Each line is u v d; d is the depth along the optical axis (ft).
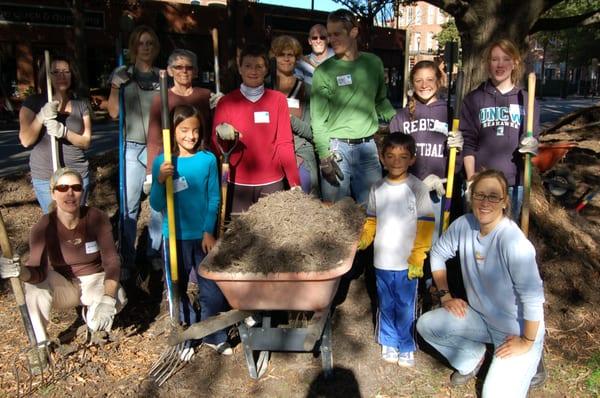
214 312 11.44
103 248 11.65
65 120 13.64
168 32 77.36
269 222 10.44
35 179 13.87
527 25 19.65
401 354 11.50
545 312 13.41
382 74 14.02
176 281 11.35
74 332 12.63
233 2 44.73
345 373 11.30
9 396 10.43
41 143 13.74
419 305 12.79
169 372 11.24
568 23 26.03
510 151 12.17
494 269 9.71
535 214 16.30
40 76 13.80
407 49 17.02
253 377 11.02
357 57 13.71
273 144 12.58
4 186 23.41
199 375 11.25
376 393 10.69
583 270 14.75
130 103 14.19
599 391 10.55
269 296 9.63
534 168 17.39
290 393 10.73
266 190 12.68
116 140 43.96
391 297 11.39
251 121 12.29
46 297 11.25
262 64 12.04
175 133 11.35
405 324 11.35
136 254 16.29
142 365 11.53
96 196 21.48
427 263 13.09
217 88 15.98
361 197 14.10
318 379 11.10
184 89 13.26
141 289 14.71
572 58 155.02
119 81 14.16
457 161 12.90
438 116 12.69
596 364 11.35
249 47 12.07
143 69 14.19
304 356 11.87
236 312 9.98
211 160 11.51
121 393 10.62
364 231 11.22
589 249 15.79
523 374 9.45
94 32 73.31
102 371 11.25
